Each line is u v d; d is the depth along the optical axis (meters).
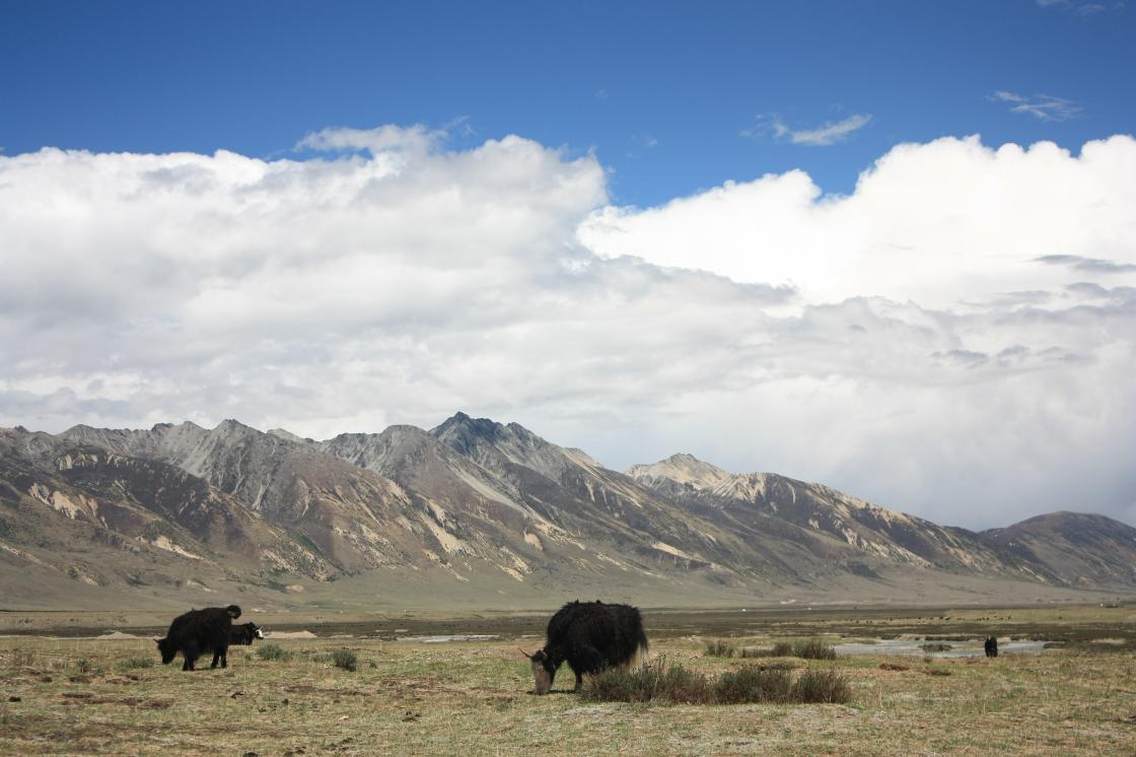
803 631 120.06
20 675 30.91
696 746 19.70
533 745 20.19
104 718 23.05
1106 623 133.25
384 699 28.58
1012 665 39.44
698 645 66.19
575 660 28.89
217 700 27.23
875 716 23.23
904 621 158.62
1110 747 19.55
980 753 18.86
